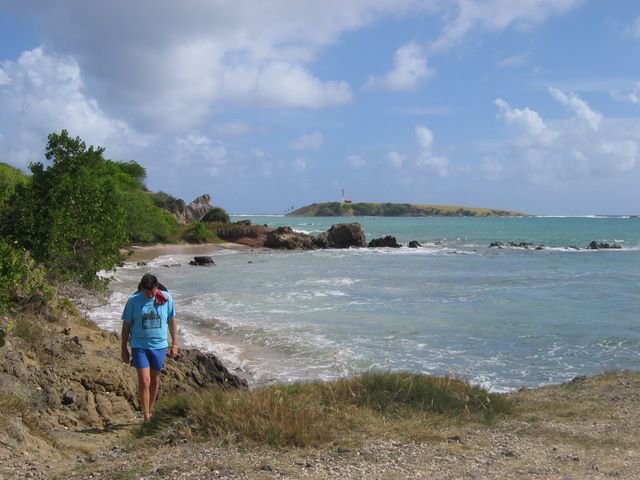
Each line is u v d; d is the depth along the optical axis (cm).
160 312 752
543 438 680
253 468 533
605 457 605
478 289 2702
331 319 1877
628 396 932
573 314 1998
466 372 1279
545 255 5188
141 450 605
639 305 2202
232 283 2919
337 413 702
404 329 1728
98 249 1884
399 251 5816
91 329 1159
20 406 688
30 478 530
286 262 4406
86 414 768
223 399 698
